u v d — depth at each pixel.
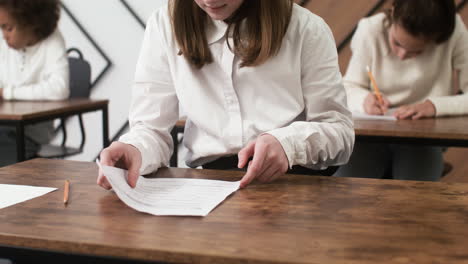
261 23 1.12
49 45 2.62
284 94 1.21
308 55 1.19
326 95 1.18
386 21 2.08
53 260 0.70
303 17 1.19
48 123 2.61
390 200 0.88
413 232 0.72
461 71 2.11
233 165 1.26
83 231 0.73
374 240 0.69
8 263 1.08
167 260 0.66
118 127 3.56
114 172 0.91
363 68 2.15
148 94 1.24
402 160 1.96
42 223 0.76
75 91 2.68
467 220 0.78
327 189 0.95
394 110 2.03
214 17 1.01
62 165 1.14
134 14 3.38
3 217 0.79
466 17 2.89
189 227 0.74
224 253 0.65
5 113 1.90
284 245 0.67
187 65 1.21
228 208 0.84
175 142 1.80
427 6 1.82
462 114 1.94
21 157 1.89
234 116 1.22
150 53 1.24
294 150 1.03
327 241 0.69
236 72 1.20
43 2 2.55
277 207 0.84
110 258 0.68
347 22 3.05
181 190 0.94
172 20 1.17
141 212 0.81
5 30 2.53
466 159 2.96
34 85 2.50
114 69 3.50
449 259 0.63
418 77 2.09
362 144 1.97
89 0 3.45
